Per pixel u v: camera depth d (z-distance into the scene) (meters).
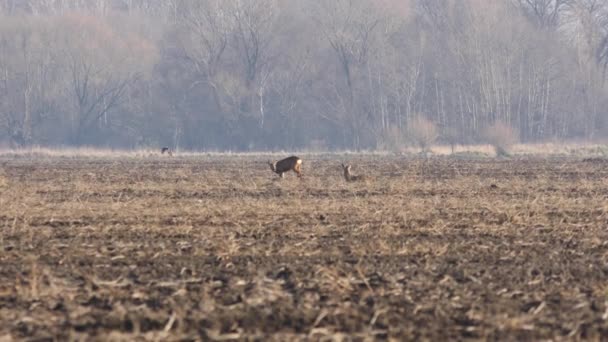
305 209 87.31
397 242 67.38
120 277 54.00
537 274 56.16
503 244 66.81
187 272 56.88
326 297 49.72
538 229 74.44
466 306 47.75
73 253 63.25
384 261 60.09
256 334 42.53
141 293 50.19
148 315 45.62
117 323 44.53
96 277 54.12
